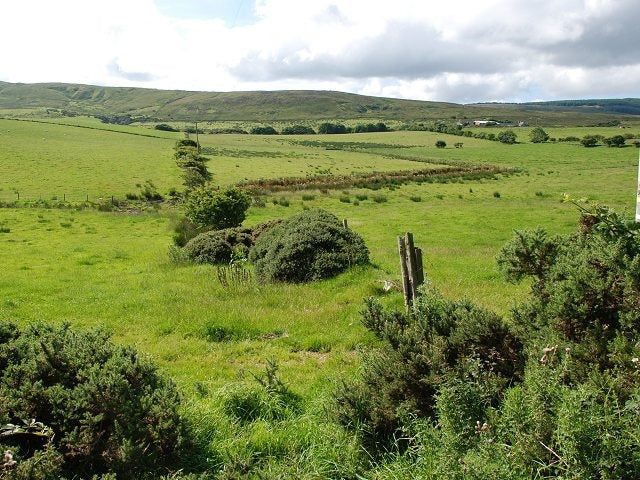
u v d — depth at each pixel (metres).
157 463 4.94
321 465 5.13
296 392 7.26
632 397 3.80
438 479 4.15
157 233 33.69
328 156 118.00
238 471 4.80
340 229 16.64
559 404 3.94
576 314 5.08
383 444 5.41
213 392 7.10
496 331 5.83
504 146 145.25
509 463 3.85
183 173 73.44
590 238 6.19
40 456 4.41
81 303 13.88
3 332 6.27
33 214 40.59
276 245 15.96
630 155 114.00
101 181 66.19
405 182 66.25
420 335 6.18
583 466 3.49
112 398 5.06
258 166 92.38
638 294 4.82
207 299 13.23
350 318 11.08
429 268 18.16
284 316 11.40
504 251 7.64
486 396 4.86
